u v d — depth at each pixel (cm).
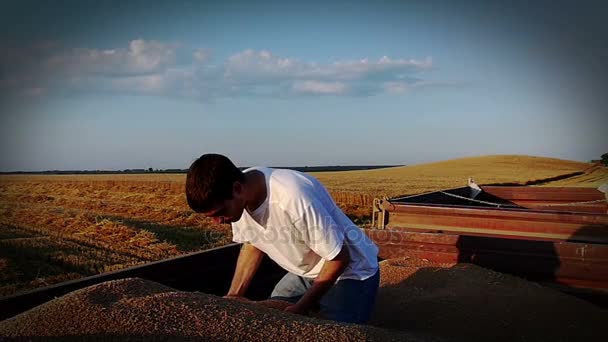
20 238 1392
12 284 888
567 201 1022
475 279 417
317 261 308
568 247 425
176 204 2664
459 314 354
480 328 338
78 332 203
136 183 4494
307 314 301
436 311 361
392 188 3691
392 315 364
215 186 248
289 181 275
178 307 231
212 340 211
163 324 214
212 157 254
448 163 7481
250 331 223
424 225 589
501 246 452
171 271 354
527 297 382
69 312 213
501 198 1098
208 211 256
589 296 410
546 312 361
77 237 1455
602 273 412
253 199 273
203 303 242
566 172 5353
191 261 374
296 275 331
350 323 269
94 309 216
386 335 251
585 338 333
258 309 254
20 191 3797
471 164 6988
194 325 219
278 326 233
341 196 2936
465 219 574
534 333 335
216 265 405
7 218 1966
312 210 270
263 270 438
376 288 318
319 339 226
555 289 420
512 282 412
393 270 453
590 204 926
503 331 336
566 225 535
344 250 281
